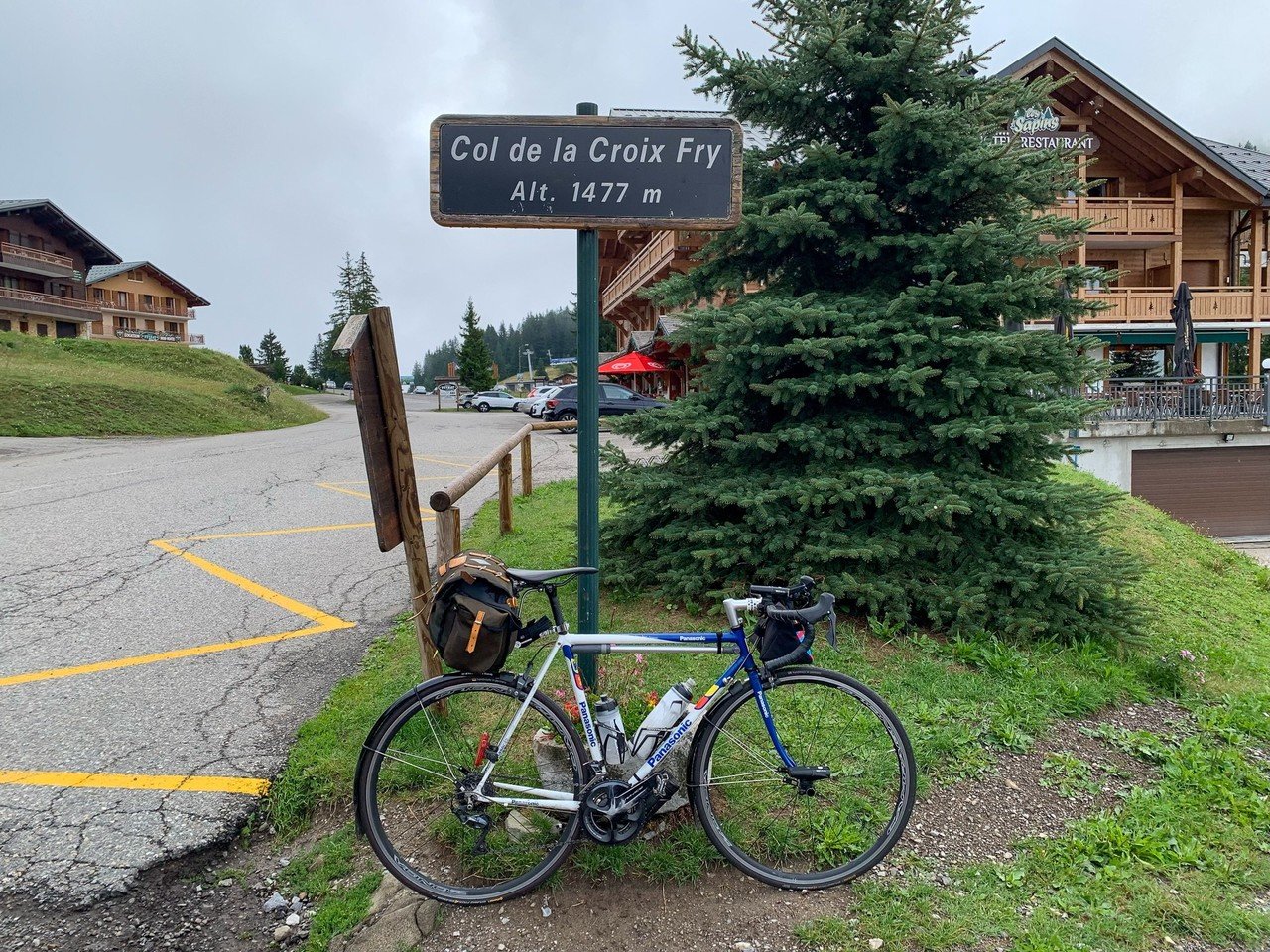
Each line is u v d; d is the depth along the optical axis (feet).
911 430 15.89
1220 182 80.48
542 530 24.30
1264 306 82.23
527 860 9.20
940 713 12.24
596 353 11.33
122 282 202.28
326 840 9.90
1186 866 9.46
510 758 9.57
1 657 15.31
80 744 11.91
